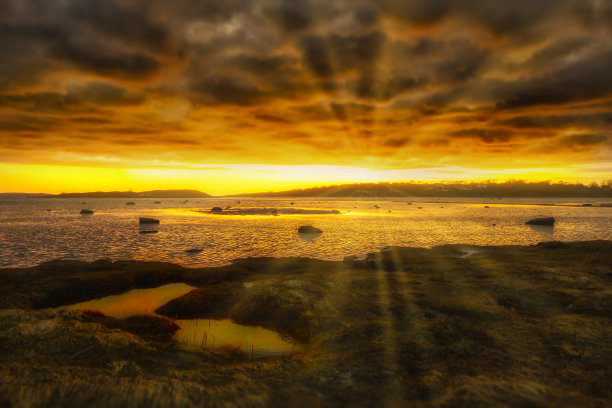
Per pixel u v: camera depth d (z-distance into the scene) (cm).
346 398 805
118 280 2225
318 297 1695
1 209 14525
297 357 1066
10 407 726
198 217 9575
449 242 4609
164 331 1405
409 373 922
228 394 809
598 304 1446
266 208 14800
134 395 779
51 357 1002
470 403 764
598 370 919
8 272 2414
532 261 2586
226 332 1416
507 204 19338
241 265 2789
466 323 1281
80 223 7450
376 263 2700
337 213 11400
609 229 6238
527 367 941
